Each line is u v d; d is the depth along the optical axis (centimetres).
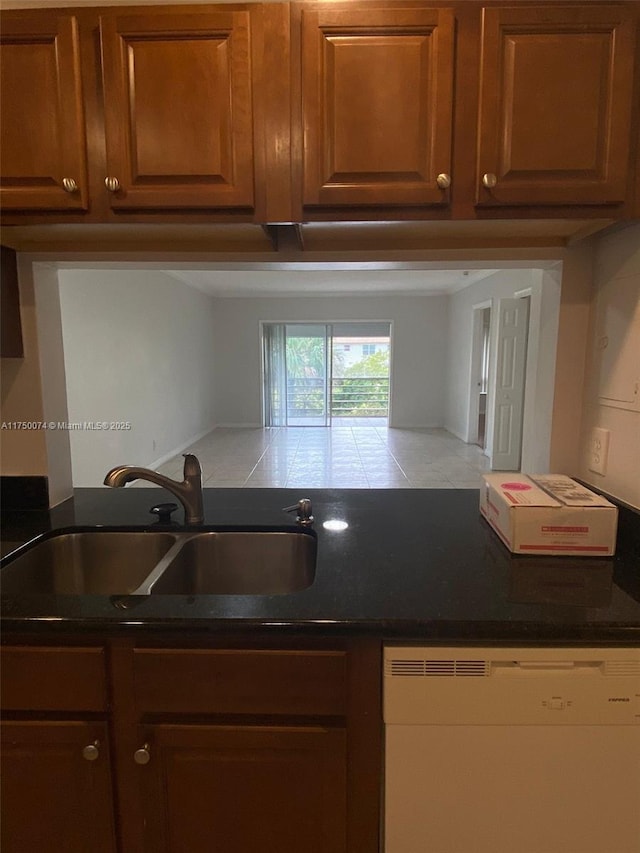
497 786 92
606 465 134
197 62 100
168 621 88
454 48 99
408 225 117
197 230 119
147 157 103
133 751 93
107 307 438
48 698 92
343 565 111
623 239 125
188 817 95
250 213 105
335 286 736
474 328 676
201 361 769
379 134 101
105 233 124
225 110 101
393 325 825
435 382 838
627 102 100
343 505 156
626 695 89
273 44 99
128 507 156
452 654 89
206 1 107
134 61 101
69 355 376
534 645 89
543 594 98
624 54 98
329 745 92
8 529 137
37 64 102
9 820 96
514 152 101
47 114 103
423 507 154
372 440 731
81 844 96
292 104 101
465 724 90
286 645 90
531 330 173
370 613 90
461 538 128
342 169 102
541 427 155
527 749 91
